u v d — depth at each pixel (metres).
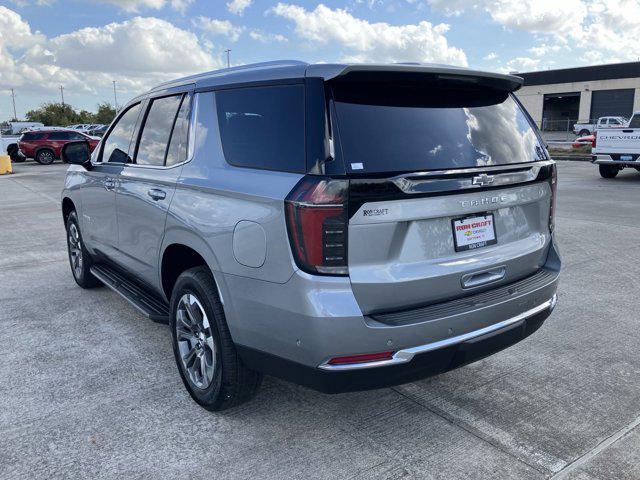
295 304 2.56
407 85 2.83
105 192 4.54
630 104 49.69
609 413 3.28
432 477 2.71
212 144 3.24
